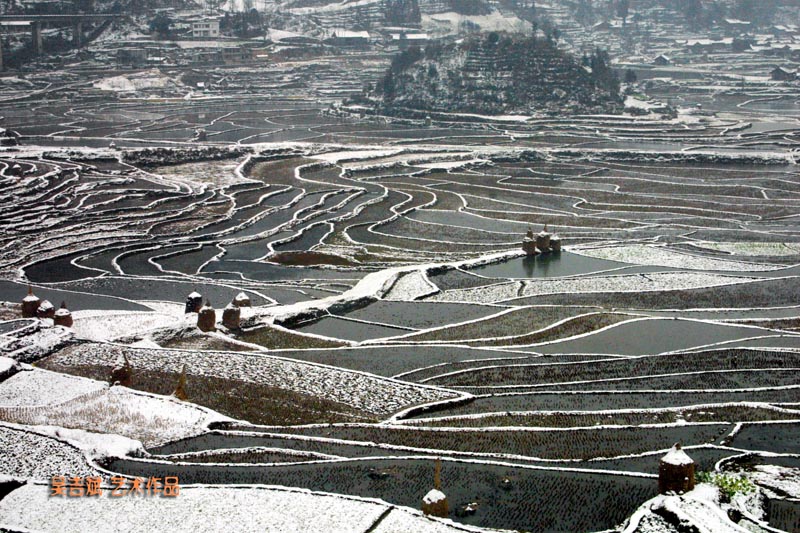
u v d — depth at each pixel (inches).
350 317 3563.0
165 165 7135.8
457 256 4594.0
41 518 1895.9
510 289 3966.5
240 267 4397.1
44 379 2741.1
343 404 2637.8
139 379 2802.7
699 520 1776.6
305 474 2186.3
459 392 2719.0
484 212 5703.7
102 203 5595.5
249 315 3408.0
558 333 3307.1
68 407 2544.3
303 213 5585.6
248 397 2687.0
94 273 4207.7
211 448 2345.0
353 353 3102.9
